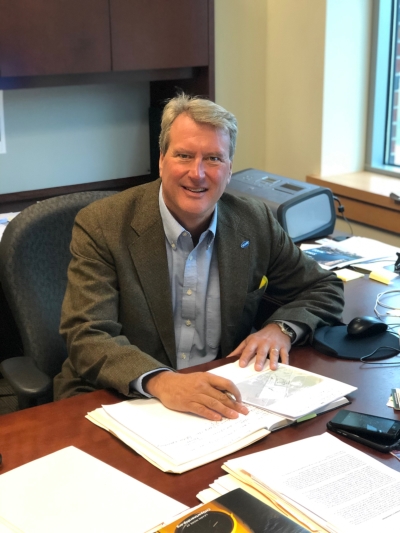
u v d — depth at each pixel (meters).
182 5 2.64
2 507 0.93
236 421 1.15
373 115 3.12
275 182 2.38
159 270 1.50
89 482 0.99
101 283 1.44
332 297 1.63
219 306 1.58
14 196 2.79
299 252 1.71
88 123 2.93
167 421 1.16
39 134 2.81
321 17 2.91
